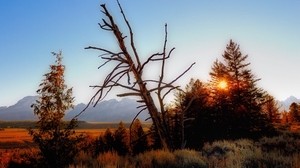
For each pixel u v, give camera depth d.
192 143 26.94
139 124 38.41
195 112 27.55
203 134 27.83
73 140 12.24
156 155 8.29
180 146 10.12
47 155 11.76
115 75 8.98
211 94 36.78
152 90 9.31
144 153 9.02
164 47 9.02
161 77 9.27
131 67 8.78
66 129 12.43
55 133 12.23
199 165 7.22
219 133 30.19
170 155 8.29
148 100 9.40
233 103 35.56
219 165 7.00
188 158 7.64
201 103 28.59
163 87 9.29
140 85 9.24
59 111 12.83
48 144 11.81
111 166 6.98
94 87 8.88
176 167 7.33
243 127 32.19
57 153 11.73
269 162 7.26
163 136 9.75
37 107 12.75
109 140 32.84
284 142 13.27
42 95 13.07
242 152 8.66
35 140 11.91
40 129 12.44
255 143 13.70
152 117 9.63
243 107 34.84
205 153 9.65
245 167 6.75
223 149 9.86
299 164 6.41
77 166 7.51
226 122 31.67
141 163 7.69
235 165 6.69
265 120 34.72
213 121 30.23
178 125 10.40
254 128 33.50
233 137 31.12
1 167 14.27
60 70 13.44
